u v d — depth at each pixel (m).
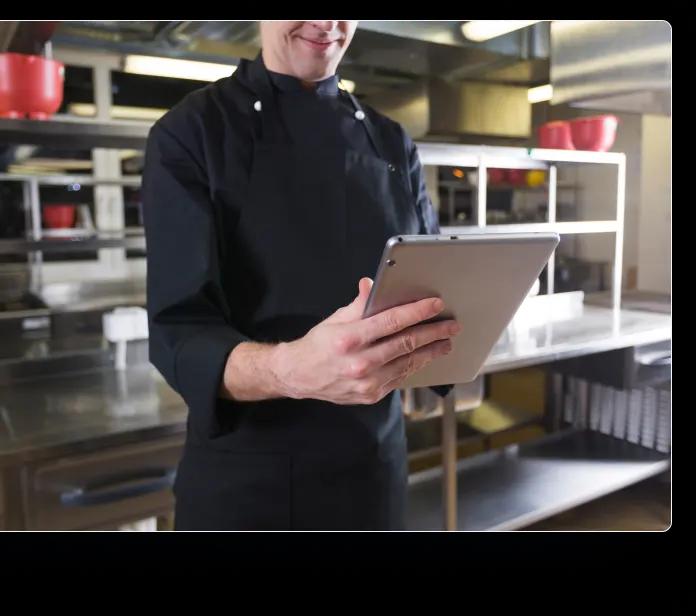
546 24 2.26
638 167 3.97
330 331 0.70
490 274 0.78
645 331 2.31
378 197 1.12
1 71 1.44
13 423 1.46
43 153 2.81
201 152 1.00
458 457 2.80
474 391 2.00
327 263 1.05
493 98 3.10
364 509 1.10
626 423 2.68
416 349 0.77
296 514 1.06
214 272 0.94
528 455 2.59
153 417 1.50
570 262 4.00
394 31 1.95
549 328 2.37
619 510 2.62
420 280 0.73
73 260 3.15
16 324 2.24
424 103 2.93
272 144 1.05
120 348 1.92
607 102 2.44
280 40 1.04
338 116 1.13
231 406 0.95
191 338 0.91
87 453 1.39
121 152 3.11
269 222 1.02
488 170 3.46
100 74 2.71
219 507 1.05
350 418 1.06
